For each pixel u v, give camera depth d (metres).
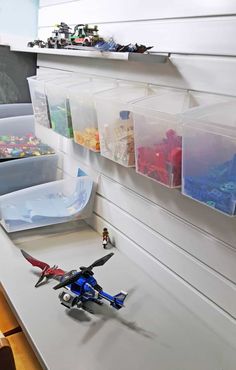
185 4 1.13
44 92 1.70
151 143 1.10
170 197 1.24
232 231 1.03
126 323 1.13
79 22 1.69
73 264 1.41
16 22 2.11
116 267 1.42
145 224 1.38
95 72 1.61
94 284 1.17
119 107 1.21
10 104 2.18
